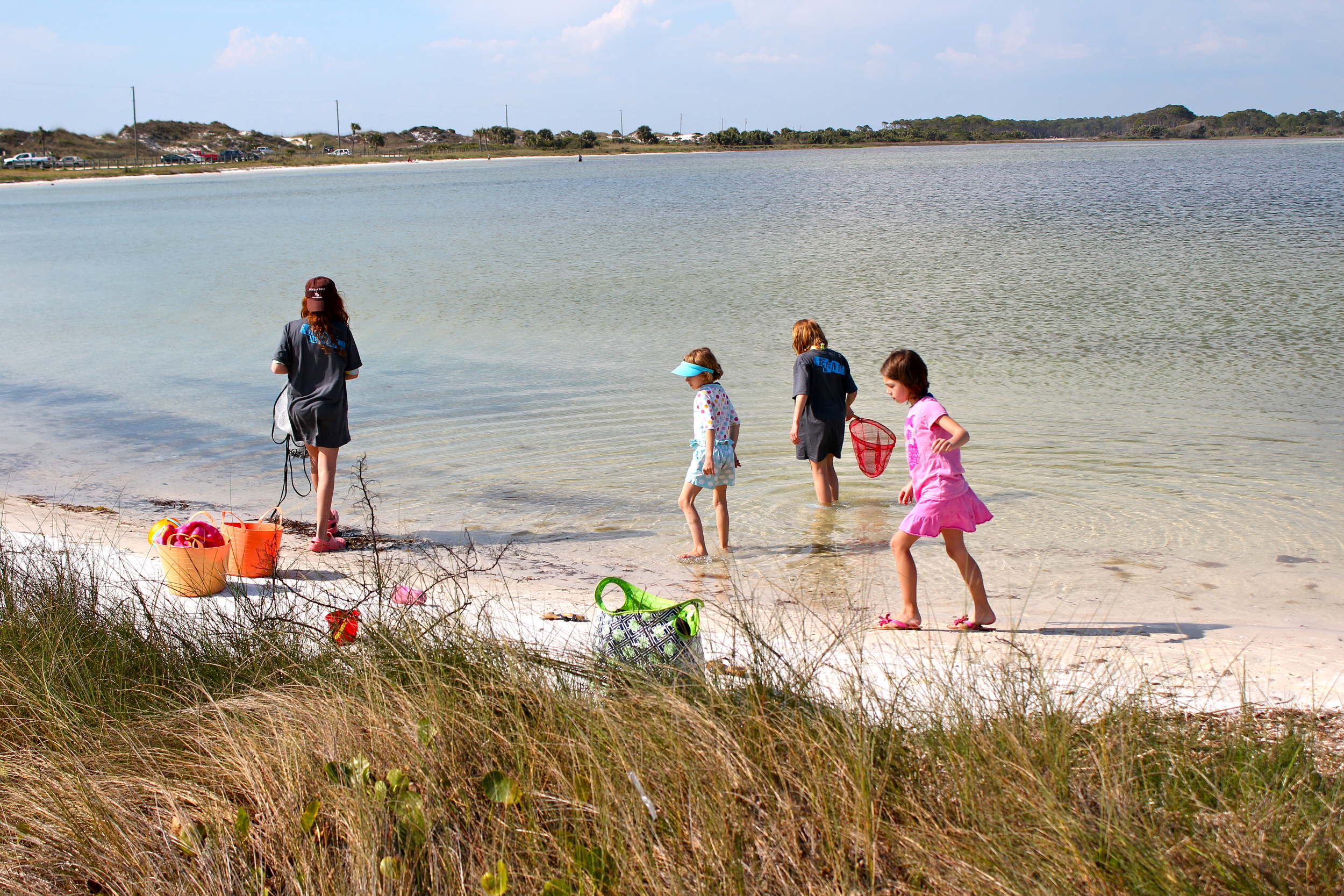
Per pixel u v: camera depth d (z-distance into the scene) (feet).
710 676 11.80
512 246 99.91
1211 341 45.70
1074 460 28.17
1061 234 96.58
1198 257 75.51
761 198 171.01
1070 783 9.57
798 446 25.16
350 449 31.07
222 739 10.84
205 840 9.24
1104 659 14.80
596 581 19.95
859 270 74.54
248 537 19.44
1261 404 34.27
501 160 573.33
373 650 12.80
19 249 108.47
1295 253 75.92
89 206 194.29
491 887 8.23
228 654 13.62
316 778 9.96
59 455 31.01
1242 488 25.43
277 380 42.73
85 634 13.80
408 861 8.83
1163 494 25.05
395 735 10.39
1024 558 20.99
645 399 37.11
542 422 33.94
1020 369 41.01
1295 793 9.43
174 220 148.46
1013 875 8.20
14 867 9.02
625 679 11.81
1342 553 20.84
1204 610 17.79
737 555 21.81
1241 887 7.96
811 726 10.39
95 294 72.18
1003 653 15.15
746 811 9.16
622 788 9.43
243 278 79.82
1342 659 14.90
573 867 8.54
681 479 27.73
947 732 10.53
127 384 42.01
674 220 128.16
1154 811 9.04
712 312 58.13
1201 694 13.21
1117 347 44.98
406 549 22.13
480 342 50.21
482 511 25.08
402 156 591.78
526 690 11.44
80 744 11.03
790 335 50.49
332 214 155.02
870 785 9.26
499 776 9.55
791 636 15.64
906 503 16.67
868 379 40.50
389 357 46.55
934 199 158.30
